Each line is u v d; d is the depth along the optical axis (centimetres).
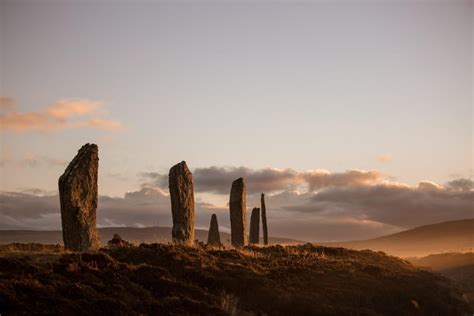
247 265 2936
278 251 3603
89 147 3047
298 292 2656
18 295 2055
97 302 2116
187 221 3416
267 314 2417
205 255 3011
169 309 2212
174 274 2641
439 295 3106
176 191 3406
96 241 2955
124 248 2942
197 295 2420
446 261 6109
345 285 2875
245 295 2555
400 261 3906
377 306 2717
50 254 2638
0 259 2366
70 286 2195
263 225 4947
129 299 2238
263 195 4997
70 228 2886
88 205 2948
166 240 3288
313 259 3350
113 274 2423
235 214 4162
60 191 2914
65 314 1998
